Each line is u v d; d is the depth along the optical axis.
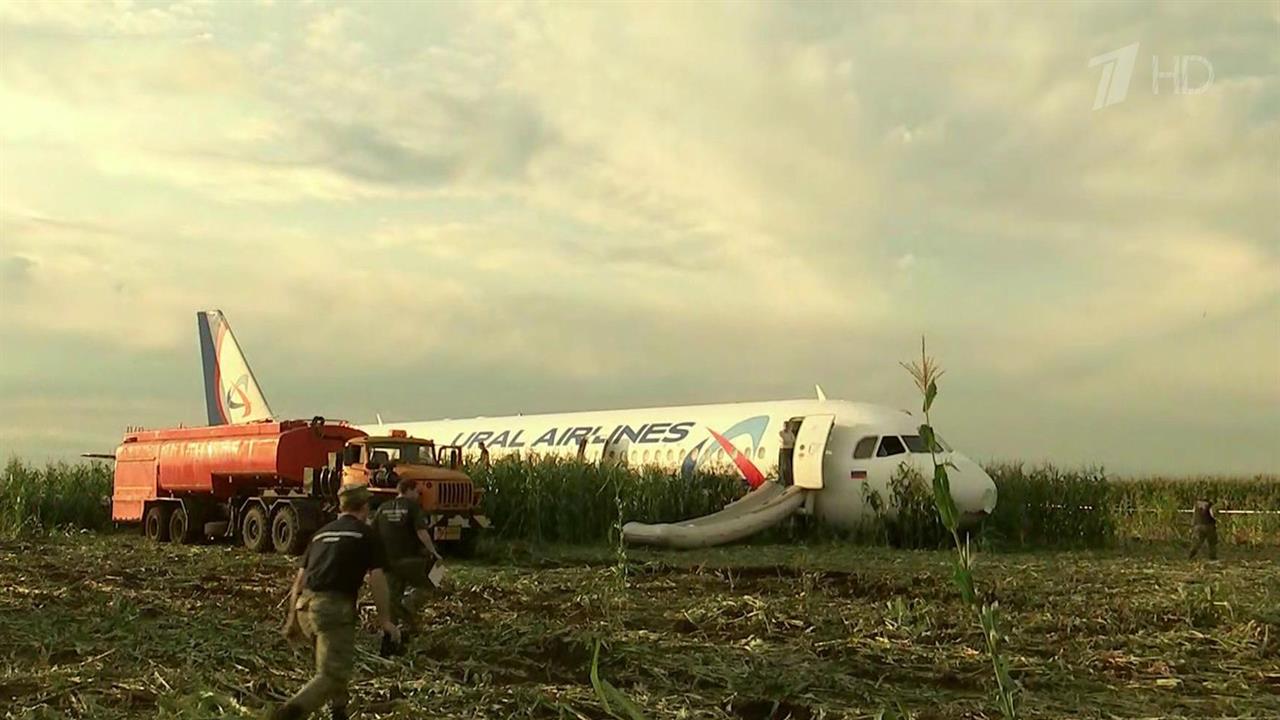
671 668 9.96
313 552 7.84
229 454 24.94
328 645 7.68
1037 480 29.58
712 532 25.62
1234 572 20.17
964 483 25.88
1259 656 11.23
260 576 18.34
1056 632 12.69
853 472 26.84
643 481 27.81
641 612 13.80
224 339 39.50
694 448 30.02
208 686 8.97
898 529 26.22
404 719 8.05
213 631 11.61
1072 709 8.84
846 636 11.97
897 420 27.53
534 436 35.56
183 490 26.84
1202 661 10.99
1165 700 9.26
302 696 7.59
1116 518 36.00
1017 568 20.42
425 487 21.58
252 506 24.23
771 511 26.67
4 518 30.42
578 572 19.14
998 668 4.93
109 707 8.44
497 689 8.88
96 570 19.08
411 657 10.38
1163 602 14.75
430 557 11.59
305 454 23.92
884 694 9.19
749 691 9.13
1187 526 36.03
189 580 17.52
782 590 16.70
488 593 15.84
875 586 16.98
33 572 18.77
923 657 10.84
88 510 33.12
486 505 26.91
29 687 9.13
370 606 14.04
